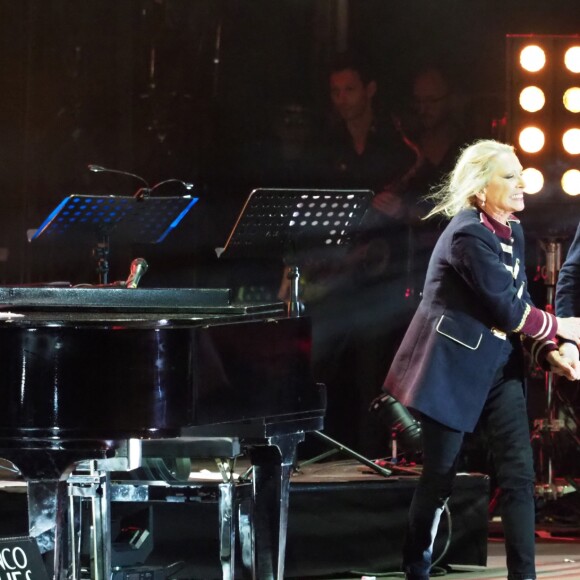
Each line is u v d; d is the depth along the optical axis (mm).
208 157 29516
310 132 29516
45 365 14750
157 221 22297
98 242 22016
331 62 30234
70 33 28828
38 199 28766
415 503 17062
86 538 18891
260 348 15961
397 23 30812
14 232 28578
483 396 16656
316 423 17016
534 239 26406
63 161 28891
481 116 29625
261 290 28750
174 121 29359
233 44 29734
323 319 26891
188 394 14797
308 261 25750
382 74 30141
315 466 22594
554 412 25562
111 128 29078
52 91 28797
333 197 19969
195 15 29484
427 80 27641
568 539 23281
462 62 30141
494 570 20375
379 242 26953
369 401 26875
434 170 27469
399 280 26875
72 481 15531
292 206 19906
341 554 20062
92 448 14781
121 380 14727
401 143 28328
